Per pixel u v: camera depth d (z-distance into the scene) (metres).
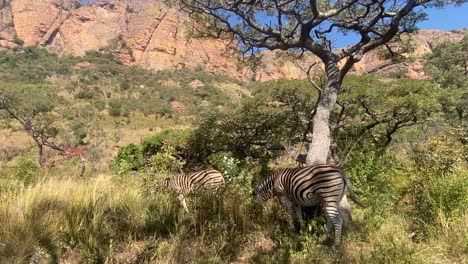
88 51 182.50
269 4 8.93
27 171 10.73
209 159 14.13
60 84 125.94
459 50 43.25
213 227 5.25
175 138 17.69
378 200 7.22
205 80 144.25
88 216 5.36
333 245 5.22
